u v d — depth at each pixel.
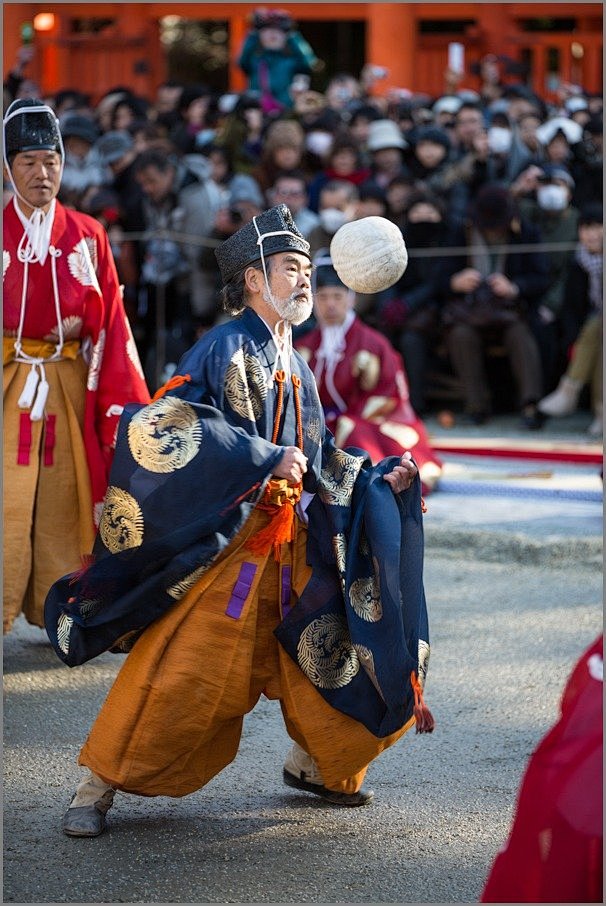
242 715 10.64
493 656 14.99
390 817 10.89
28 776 11.59
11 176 13.95
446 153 31.75
